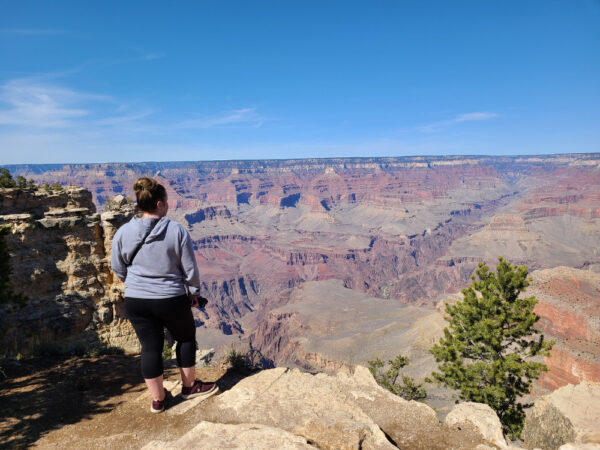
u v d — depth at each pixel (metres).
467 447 4.69
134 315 5.21
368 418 4.99
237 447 3.99
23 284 15.02
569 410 6.80
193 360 5.74
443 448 4.69
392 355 105.12
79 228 16.80
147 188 5.09
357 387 6.13
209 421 5.12
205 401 5.68
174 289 5.14
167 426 5.16
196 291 5.34
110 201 19.66
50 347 10.80
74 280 16.28
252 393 5.70
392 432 5.02
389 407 5.59
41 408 6.15
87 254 16.81
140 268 5.07
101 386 7.08
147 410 5.69
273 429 4.32
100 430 5.29
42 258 15.83
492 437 4.88
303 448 3.89
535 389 65.44
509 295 23.03
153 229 5.01
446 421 5.34
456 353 23.98
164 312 5.14
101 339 16.30
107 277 17.00
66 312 15.58
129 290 5.12
